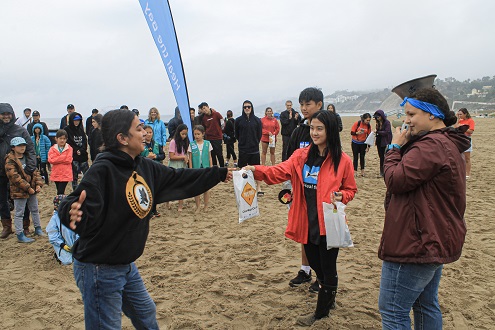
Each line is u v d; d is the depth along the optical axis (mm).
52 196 10234
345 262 5410
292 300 4355
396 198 2713
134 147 2742
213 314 4082
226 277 4980
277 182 3867
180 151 8094
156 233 6934
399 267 2678
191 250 5992
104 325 2619
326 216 3521
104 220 2572
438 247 2533
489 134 25266
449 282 4715
